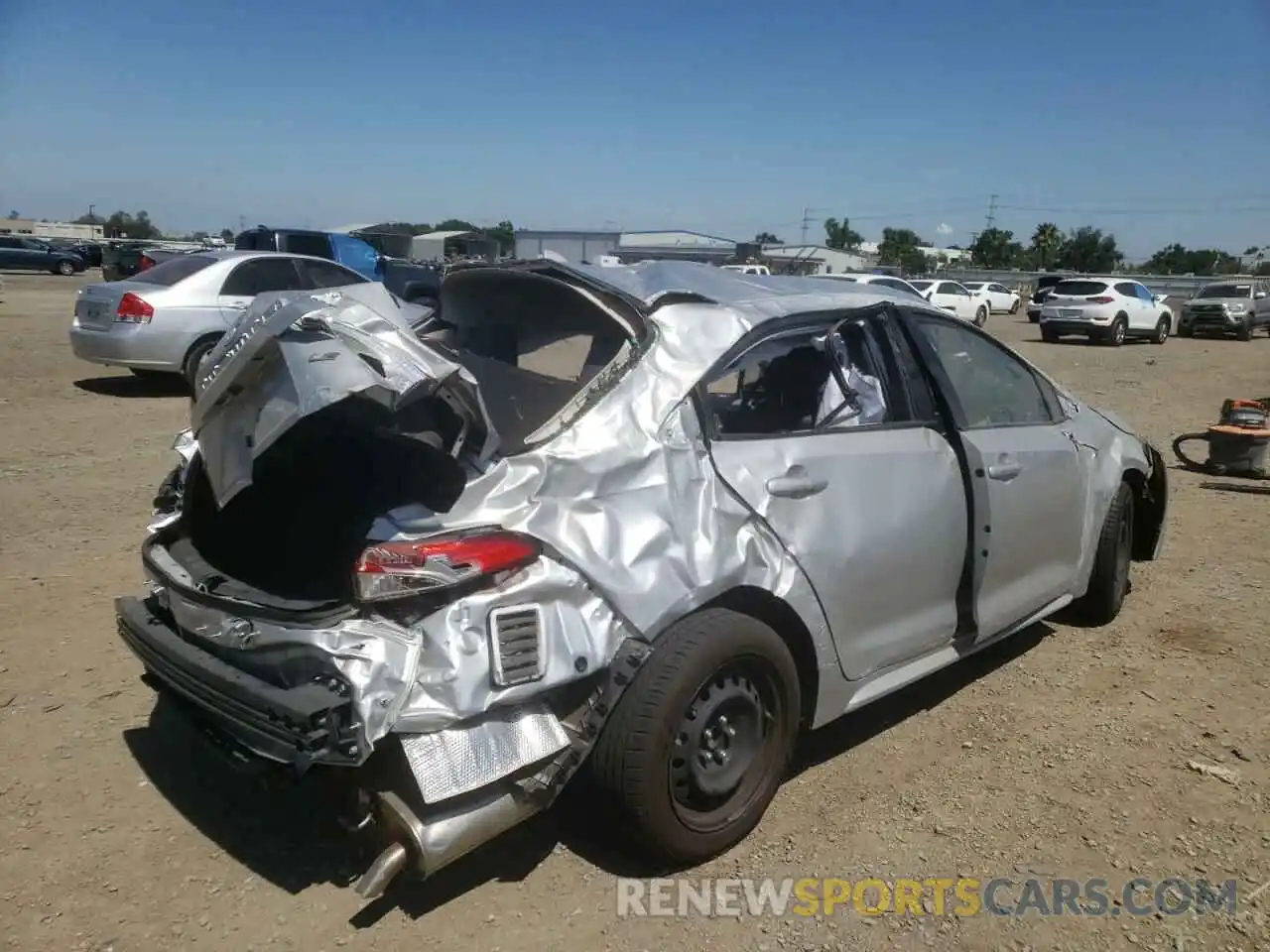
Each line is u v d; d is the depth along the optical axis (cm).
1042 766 378
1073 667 465
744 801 322
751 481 321
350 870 312
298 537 330
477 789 267
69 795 350
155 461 820
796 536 326
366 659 258
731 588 306
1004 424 435
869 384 378
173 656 306
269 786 288
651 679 288
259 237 1802
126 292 1074
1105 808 349
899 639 370
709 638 296
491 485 282
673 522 299
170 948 278
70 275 4209
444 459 279
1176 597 555
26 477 757
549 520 282
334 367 259
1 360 1355
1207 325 2847
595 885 307
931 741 397
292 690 264
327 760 253
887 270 4756
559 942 282
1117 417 554
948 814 346
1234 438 854
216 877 308
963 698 435
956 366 421
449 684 260
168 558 340
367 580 263
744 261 3177
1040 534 439
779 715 326
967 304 3412
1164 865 318
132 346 1063
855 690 356
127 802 346
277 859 318
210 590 301
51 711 407
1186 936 287
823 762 381
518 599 270
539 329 343
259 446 265
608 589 281
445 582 261
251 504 345
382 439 307
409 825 260
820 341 363
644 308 329
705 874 313
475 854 321
